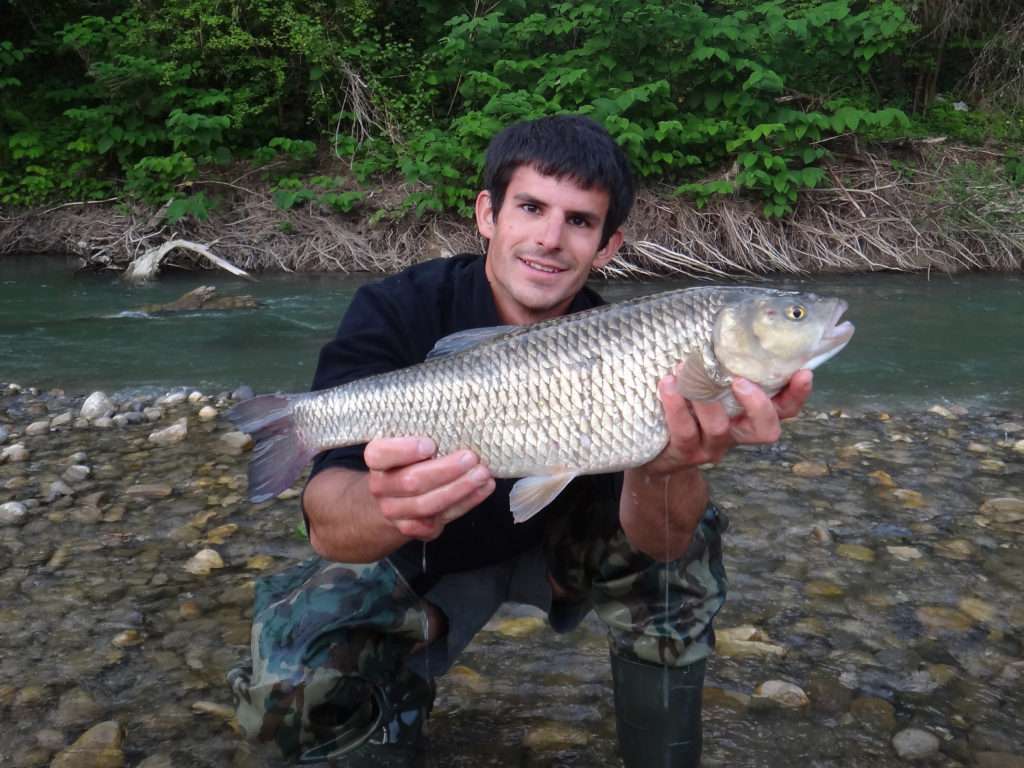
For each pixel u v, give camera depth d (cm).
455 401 101
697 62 525
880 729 119
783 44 548
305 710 99
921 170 552
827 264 504
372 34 646
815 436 247
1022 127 601
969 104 659
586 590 117
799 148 524
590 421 99
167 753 115
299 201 552
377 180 564
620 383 98
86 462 226
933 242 515
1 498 200
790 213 518
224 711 124
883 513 192
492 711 125
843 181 540
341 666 101
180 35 586
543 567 121
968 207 521
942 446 239
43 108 637
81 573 165
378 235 527
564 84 506
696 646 110
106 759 113
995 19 657
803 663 135
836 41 543
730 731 119
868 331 361
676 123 491
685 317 98
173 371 309
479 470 88
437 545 111
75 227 559
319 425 107
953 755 114
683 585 110
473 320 115
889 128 570
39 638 143
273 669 100
